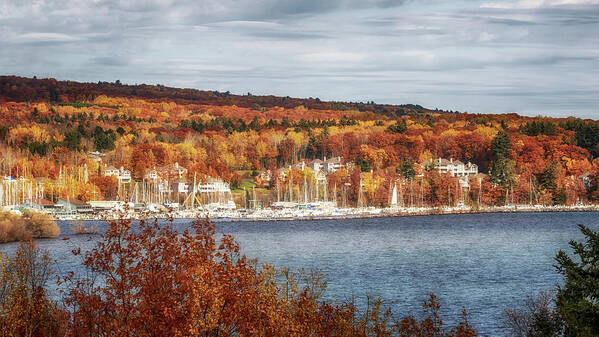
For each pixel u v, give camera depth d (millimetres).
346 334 47125
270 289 44156
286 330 42781
